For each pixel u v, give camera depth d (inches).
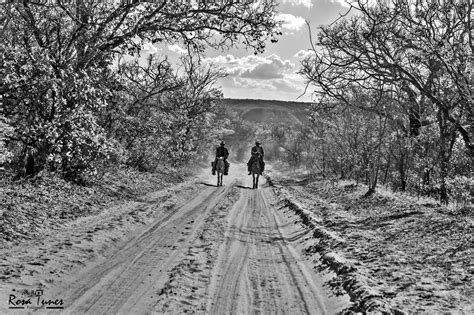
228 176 1558.8
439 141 601.3
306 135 1450.5
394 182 824.9
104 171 714.2
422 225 417.7
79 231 388.5
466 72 407.8
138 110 862.5
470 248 316.2
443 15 427.8
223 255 343.6
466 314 203.0
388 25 426.3
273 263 330.0
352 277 263.0
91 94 546.3
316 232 416.8
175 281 260.4
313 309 232.8
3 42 463.2
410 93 602.5
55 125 523.2
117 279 266.5
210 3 642.8
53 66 506.6
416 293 237.1
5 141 513.0
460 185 530.6
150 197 695.1
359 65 431.5
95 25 554.3
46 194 515.5
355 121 859.4
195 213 564.4
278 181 1291.8
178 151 1205.1
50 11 511.5
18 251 304.7
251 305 235.0
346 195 789.2
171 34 655.1
